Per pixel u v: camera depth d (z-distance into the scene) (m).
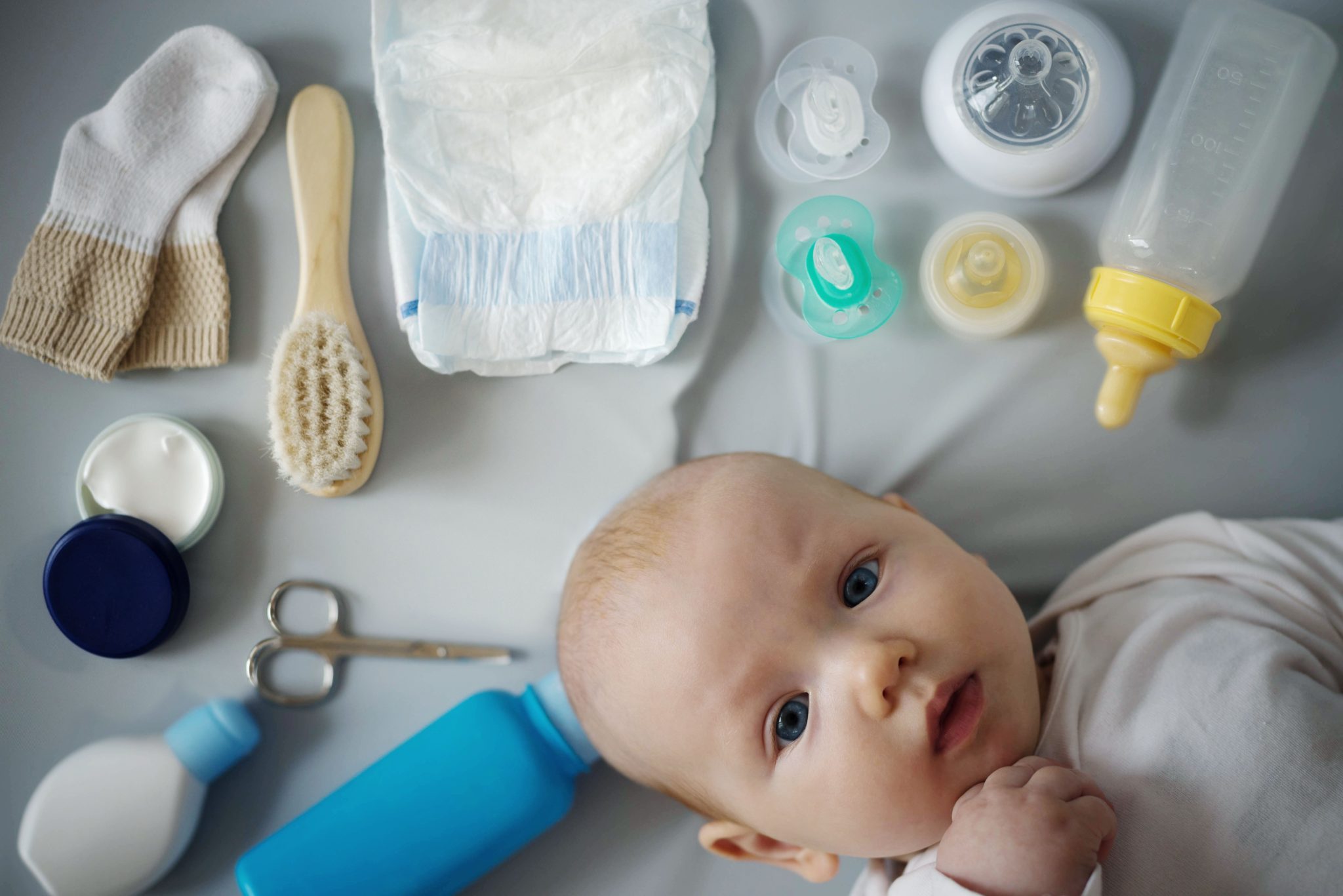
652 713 0.84
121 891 0.99
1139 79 1.04
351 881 0.95
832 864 0.91
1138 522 1.04
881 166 1.07
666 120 1.01
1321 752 0.79
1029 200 1.06
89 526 1.00
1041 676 0.97
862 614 0.80
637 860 1.05
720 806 0.87
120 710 1.06
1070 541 1.05
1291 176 1.03
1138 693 0.86
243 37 1.10
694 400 1.07
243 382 1.08
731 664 0.81
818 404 1.06
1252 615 0.90
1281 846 0.77
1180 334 0.89
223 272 1.06
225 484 1.07
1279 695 0.81
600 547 0.91
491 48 1.00
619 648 0.85
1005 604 0.83
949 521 1.05
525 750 0.97
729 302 1.07
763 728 0.81
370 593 1.07
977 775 0.79
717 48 1.08
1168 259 0.94
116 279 1.04
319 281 1.05
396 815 0.96
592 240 1.01
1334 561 0.93
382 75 1.02
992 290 1.01
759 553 0.83
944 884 0.75
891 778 0.77
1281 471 1.03
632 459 1.06
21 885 1.03
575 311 1.01
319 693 1.06
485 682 1.06
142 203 1.06
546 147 1.02
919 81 1.06
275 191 1.08
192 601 1.06
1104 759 0.83
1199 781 0.80
